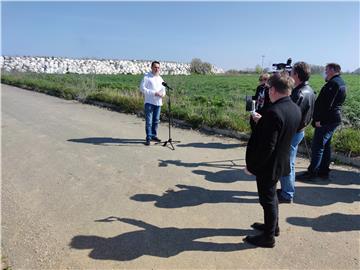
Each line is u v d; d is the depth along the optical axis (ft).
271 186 11.35
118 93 47.78
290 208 14.78
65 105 46.70
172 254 11.31
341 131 24.07
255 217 13.94
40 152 23.27
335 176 18.63
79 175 18.76
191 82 109.40
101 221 13.46
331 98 16.53
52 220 13.52
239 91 72.69
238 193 16.38
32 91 68.49
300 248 11.71
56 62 166.81
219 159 21.79
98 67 183.21
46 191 16.48
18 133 28.99
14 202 15.17
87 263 10.76
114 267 10.58
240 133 27.32
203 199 15.66
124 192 16.40
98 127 31.76
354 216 14.08
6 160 21.36
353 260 11.02
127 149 24.20
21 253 11.24
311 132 23.17
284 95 11.10
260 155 10.84
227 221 13.58
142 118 36.91
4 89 72.49
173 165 20.54
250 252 11.48
